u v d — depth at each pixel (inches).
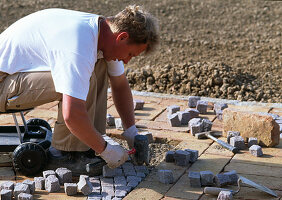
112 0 388.8
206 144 166.1
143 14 126.0
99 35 129.5
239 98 222.7
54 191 133.4
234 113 168.9
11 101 136.6
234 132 166.4
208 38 312.7
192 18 350.6
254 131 165.2
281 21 342.0
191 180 135.2
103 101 144.3
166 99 214.4
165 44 303.9
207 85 232.8
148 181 139.7
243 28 330.6
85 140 126.5
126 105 154.3
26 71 134.6
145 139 144.9
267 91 229.9
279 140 166.7
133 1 385.7
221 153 158.4
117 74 148.6
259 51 287.7
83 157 142.4
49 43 126.0
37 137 154.8
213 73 238.2
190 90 231.5
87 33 125.6
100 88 143.1
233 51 290.0
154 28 127.5
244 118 166.9
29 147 139.1
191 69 244.2
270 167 147.9
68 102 121.3
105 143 130.2
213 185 136.5
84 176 133.5
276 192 132.2
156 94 220.7
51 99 136.6
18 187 128.4
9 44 134.3
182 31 326.3
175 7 372.5
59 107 138.7
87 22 129.0
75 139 138.6
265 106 203.3
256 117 164.6
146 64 272.1
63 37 125.0
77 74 121.4
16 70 134.4
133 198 129.6
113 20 128.7
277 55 279.9
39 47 131.2
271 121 161.5
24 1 381.4
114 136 175.6
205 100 211.6
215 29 329.4
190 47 298.4
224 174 136.8
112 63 146.1
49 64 131.2
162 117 191.9
